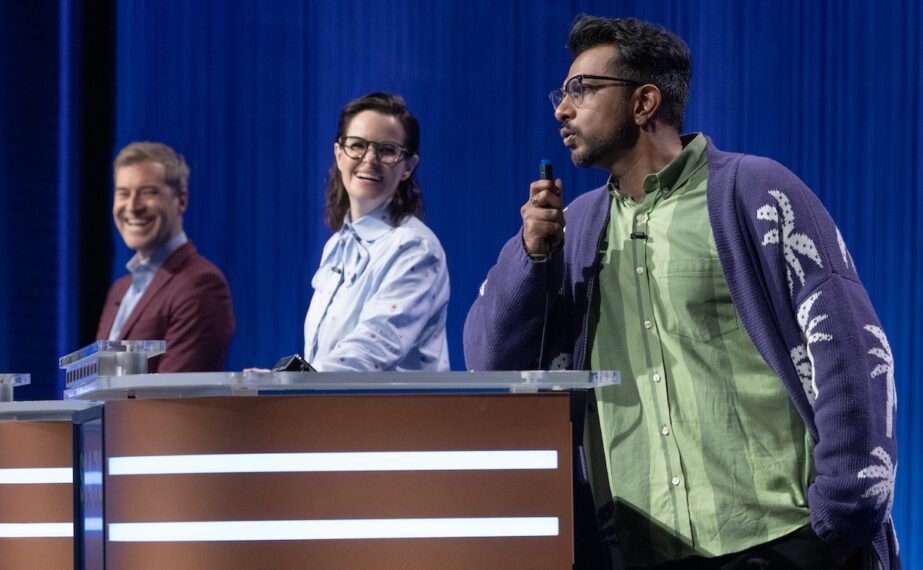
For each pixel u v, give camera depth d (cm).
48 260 825
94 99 809
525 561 278
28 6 829
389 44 748
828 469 321
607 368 357
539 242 352
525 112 729
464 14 737
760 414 340
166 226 691
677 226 354
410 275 562
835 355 325
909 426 696
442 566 277
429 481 279
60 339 817
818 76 705
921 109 698
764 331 337
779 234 338
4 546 347
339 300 571
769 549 332
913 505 695
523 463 280
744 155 357
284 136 771
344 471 278
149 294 683
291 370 308
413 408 279
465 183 732
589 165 375
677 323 348
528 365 368
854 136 704
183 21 790
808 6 705
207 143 780
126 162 695
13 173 823
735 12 709
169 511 278
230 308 691
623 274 360
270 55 774
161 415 279
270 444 277
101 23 805
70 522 346
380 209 586
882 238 702
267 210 771
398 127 591
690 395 343
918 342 698
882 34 702
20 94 827
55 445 347
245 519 277
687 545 337
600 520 356
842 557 329
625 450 350
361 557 277
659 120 368
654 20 718
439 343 573
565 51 727
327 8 762
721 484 337
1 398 370
